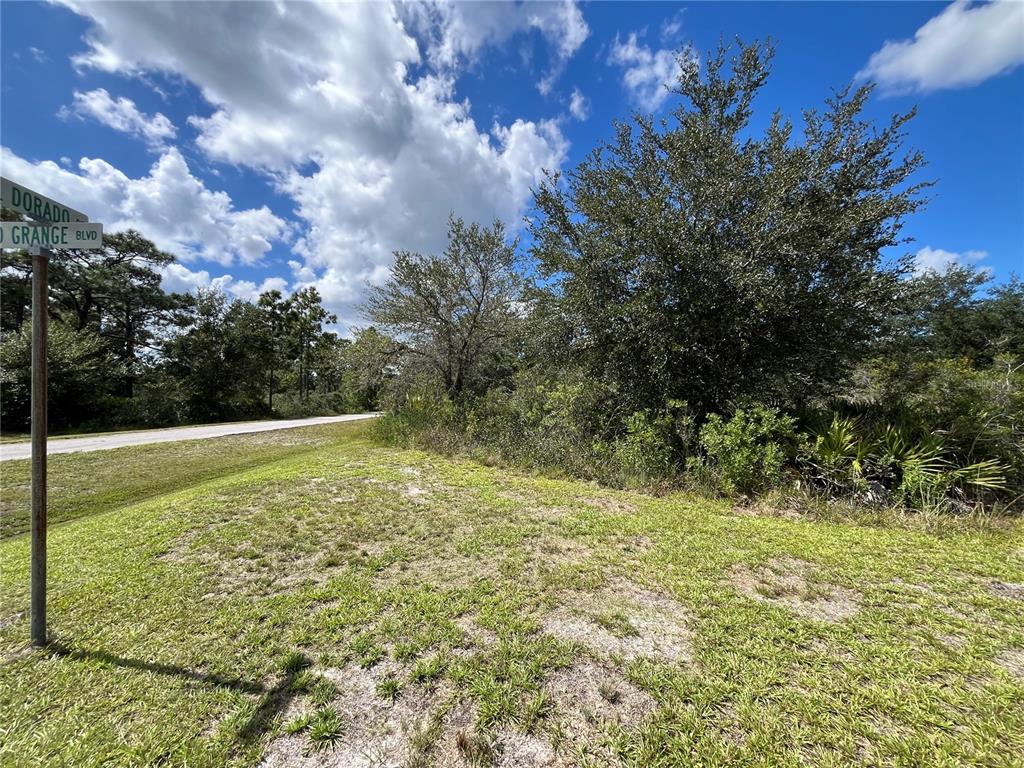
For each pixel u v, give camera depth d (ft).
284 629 8.18
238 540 12.90
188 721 5.97
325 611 8.84
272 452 37.63
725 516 15.60
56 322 73.92
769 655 7.25
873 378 27.84
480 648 7.55
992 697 6.21
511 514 15.58
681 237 21.58
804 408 21.43
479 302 45.11
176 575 10.55
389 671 6.98
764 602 9.12
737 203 22.06
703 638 7.79
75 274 79.05
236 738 5.69
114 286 81.20
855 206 21.43
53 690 6.55
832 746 5.42
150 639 7.86
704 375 23.07
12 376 53.98
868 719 5.84
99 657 7.32
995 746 5.38
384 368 48.39
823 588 9.77
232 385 91.97
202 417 84.69
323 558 11.63
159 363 87.35
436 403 40.65
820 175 21.61
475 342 46.11
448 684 6.67
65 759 5.38
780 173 20.62
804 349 22.43
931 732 5.62
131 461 32.71
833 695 6.29
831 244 20.90
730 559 11.41
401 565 11.18
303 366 127.54
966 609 8.80
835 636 7.82
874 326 23.11
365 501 17.29
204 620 8.51
